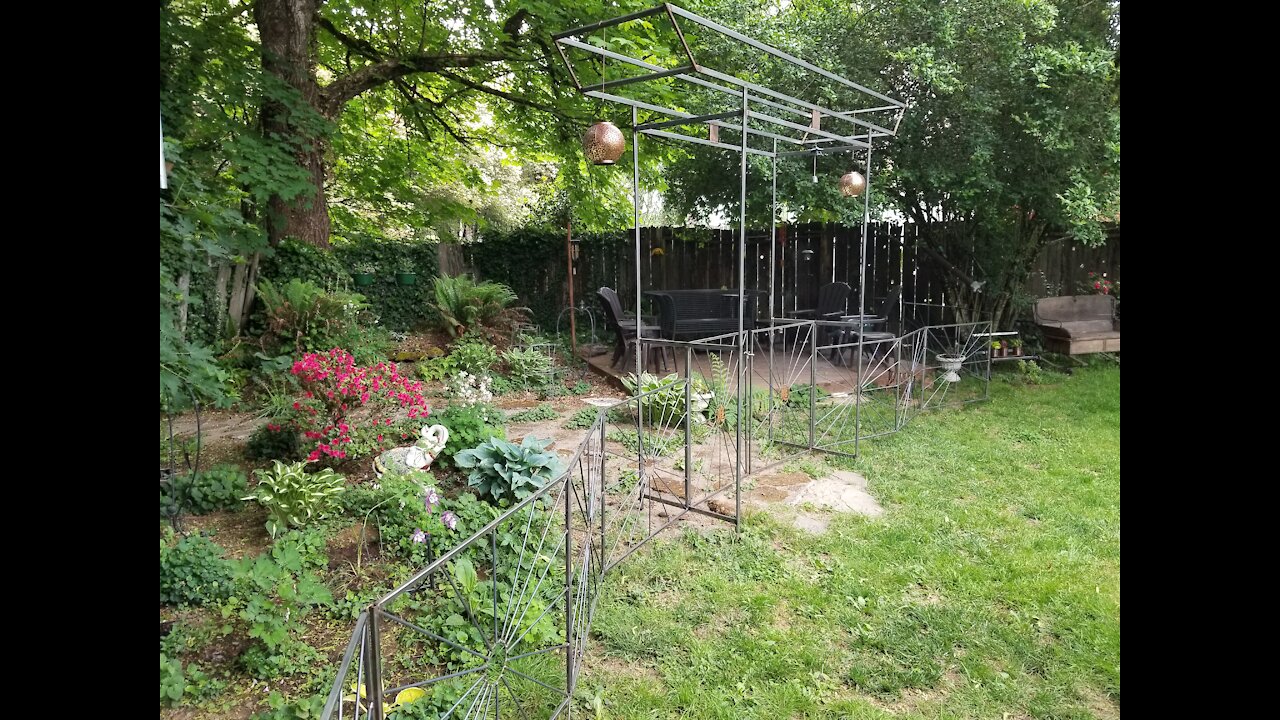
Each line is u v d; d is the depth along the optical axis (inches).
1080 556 126.9
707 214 378.6
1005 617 107.2
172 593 99.7
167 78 196.4
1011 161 274.1
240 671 91.1
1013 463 181.5
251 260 262.2
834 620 106.6
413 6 301.7
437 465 159.0
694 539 133.9
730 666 94.7
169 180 134.6
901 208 321.1
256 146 229.6
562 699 87.3
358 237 364.2
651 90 265.3
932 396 245.1
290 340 247.8
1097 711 87.5
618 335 292.5
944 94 262.4
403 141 376.5
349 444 149.9
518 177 602.2
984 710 87.6
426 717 82.3
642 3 262.1
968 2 253.4
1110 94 252.7
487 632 99.2
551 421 224.5
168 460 153.6
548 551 123.8
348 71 326.6
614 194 406.0
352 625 102.7
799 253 383.6
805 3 297.1
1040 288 336.2
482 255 397.4
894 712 87.0
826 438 202.4
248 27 290.5
